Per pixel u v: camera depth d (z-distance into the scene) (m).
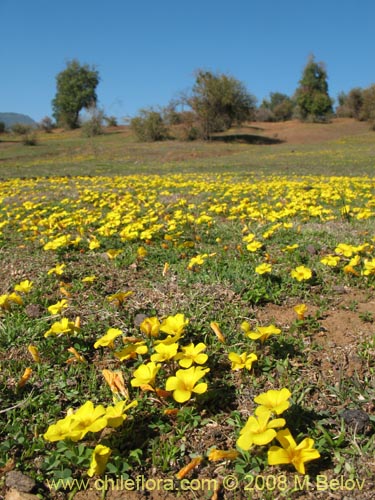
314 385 2.80
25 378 2.80
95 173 22.22
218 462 2.27
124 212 8.11
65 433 2.10
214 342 3.28
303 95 70.50
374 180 14.08
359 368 2.96
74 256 5.30
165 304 3.91
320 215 7.18
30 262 5.12
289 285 4.24
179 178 16.78
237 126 57.81
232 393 2.75
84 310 3.83
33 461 2.32
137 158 34.19
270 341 3.24
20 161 34.28
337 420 2.48
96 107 60.81
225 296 3.99
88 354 3.20
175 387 2.33
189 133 49.28
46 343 3.30
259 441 1.94
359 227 6.56
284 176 17.05
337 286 4.16
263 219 7.07
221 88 48.31
